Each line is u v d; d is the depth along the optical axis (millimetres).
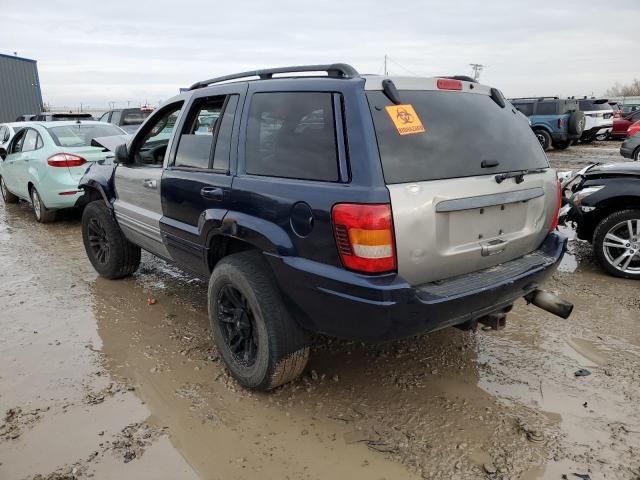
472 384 3279
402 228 2469
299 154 2811
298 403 3111
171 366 3566
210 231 3320
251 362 3172
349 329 2646
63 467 2586
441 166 2688
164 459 2641
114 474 2535
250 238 2967
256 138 3113
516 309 4441
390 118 2627
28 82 31734
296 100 2906
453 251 2688
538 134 18125
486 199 2773
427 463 2584
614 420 2881
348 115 2607
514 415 2943
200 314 4453
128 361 3645
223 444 2750
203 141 3568
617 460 2566
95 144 7836
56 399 3180
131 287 5133
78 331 4141
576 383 3266
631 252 5016
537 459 2586
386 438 2781
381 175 2479
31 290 5078
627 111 27953
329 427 2883
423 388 3246
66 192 7496
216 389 3273
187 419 2965
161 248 4184
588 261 5707
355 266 2479
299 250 2727
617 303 4504
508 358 3604
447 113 2877
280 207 2805
